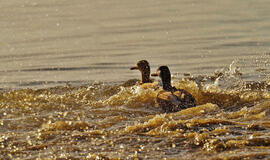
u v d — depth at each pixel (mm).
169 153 9656
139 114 14133
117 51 28312
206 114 13133
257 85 17672
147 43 30812
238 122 11703
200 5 54156
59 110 14352
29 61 25797
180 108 14547
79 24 41719
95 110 14367
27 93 17469
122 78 21141
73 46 30500
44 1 60906
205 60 24266
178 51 27422
